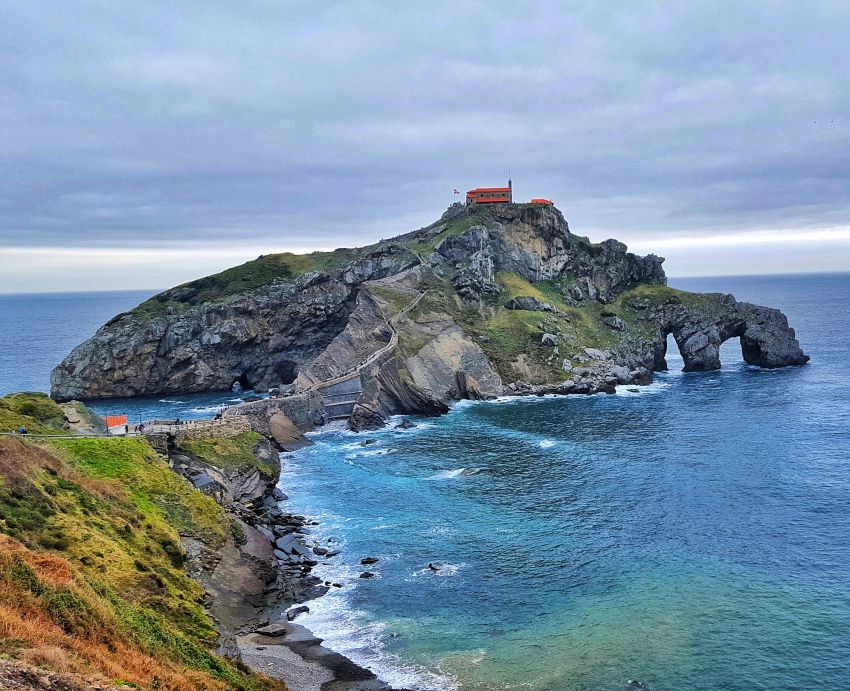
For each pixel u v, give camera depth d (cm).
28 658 2883
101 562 4644
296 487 9425
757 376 17475
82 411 9081
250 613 5844
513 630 5581
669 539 7312
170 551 5659
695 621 5659
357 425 13200
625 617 5747
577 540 7344
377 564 6838
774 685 4806
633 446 10981
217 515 6994
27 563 3666
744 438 11256
